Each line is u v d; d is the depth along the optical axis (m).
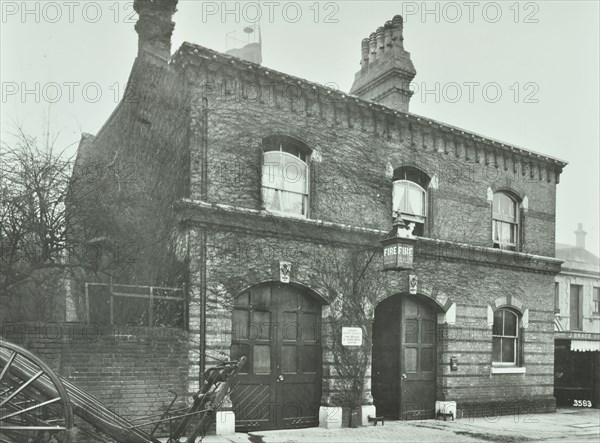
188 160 12.95
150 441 7.79
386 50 19.03
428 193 16.80
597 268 28.16
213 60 13.23
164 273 13.54
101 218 12.98
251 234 13.44
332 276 14.45
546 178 19.42
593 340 20.09
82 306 15.34
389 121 16.14
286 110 14.43
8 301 14.40
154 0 15.91
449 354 16.27
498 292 17.56
